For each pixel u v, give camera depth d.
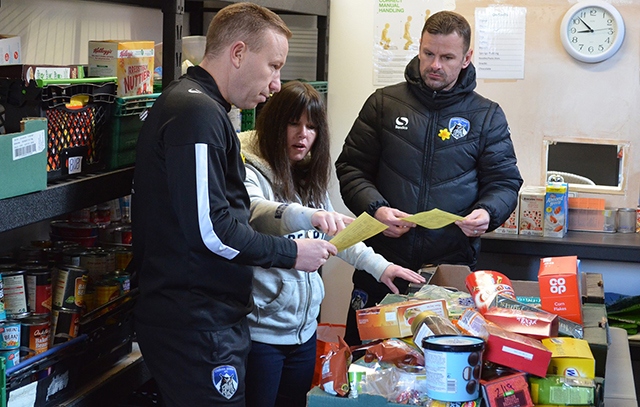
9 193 1.65
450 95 2.96
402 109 3.04
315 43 4.06
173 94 1.80
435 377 1.41
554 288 1.84
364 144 3.12
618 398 1.69
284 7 3.28
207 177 1.73
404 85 3.12
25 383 1.87
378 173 3.11
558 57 3.73
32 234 2.56
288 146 2.28
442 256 3.02
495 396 1.43
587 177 3.77
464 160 2.99
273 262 1.86
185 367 1.85
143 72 2.25
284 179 2.26
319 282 2.39
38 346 1.91
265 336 2.25
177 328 1.84
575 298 1.83
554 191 3.55
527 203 3.60
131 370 2.32
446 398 1.40
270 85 1.94
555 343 1.61
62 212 1.88
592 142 3.74
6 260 2.03
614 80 3.69
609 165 3.74
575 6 3.65
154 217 1.83
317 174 2.37
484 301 1.79
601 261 3.78
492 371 1.51
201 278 1.83
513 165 3.03
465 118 2.99
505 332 1.56
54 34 2.63
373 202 2.92
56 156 1.90
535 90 3.78
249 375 2.26
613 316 3.45
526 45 3.76
